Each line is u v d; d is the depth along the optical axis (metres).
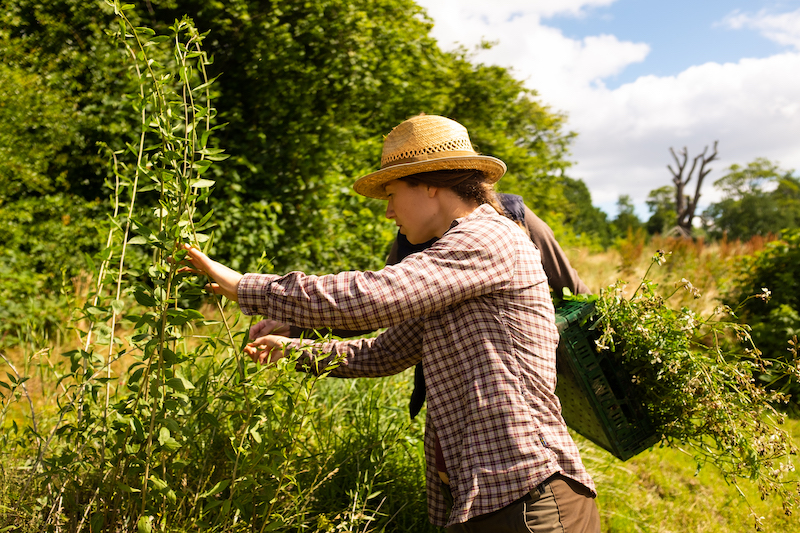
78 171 6.73
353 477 2.32
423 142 1.68
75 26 6.67
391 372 1.95
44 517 1.69
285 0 6.82
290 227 6.16
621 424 2.07
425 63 8.09
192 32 1.50
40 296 5.31
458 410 1.54
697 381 1.96
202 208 5.74
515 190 9.28
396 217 1.77
